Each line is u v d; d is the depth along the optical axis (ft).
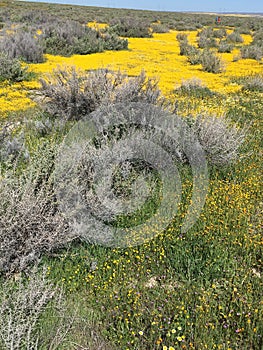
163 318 10.84
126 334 10.34
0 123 23.72
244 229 15.39
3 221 12.17
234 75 52.75
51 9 166.91
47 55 60.13
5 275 12.05
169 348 9.71
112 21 115.14
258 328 10.64
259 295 12.03
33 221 12.68
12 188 13.53
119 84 27.45
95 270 12.69
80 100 26.89
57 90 27.35
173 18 177.58
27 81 40.91
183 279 12.59
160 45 84.64
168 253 13.78
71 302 11.33
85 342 10.12
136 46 80.69
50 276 12.17
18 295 10.34
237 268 13.25
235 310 11.30
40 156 15.64
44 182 13.52
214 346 10.00
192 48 69.00
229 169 21.08
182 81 41.39
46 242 12.79
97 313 11.07
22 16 101.86
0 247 11.93
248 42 99.76
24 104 31.68
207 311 11.02
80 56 62.85
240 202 17.20
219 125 22.12
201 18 198.70
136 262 13.35
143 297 11.62
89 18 133.90
